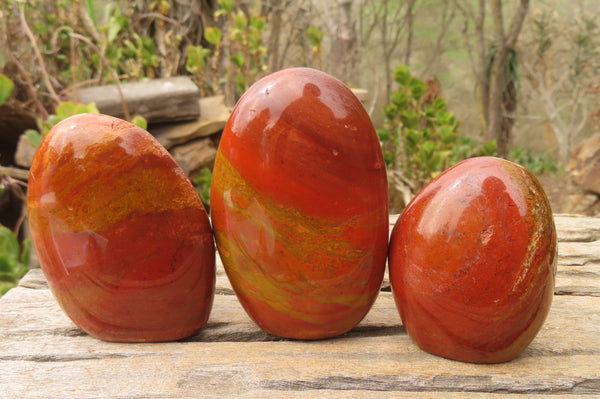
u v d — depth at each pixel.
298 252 0.45
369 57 3.00
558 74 3.03
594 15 2.82
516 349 0.45
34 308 0.53
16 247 0.76
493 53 2.22
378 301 0.55
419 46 3.12
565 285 0.57
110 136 0.45
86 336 0.49
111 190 0.45
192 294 0.48
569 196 1.56
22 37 1.02
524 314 0.44
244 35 1.22
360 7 2.43
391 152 1.26
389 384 0.44
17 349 0.48
